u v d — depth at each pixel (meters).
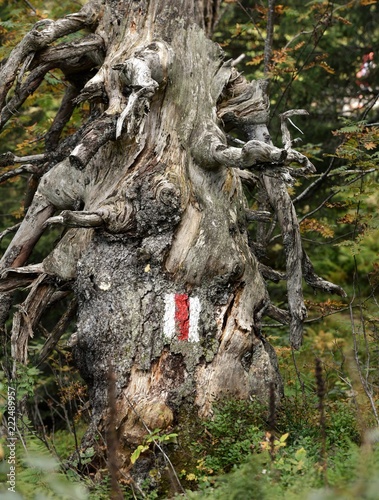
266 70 9.07
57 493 4.19
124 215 6.08
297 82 10.97
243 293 6.25
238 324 6.09
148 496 5.19
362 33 11.23
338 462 4.36
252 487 3.99
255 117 6.95
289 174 5.89
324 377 7.56
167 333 5.88
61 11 9.57
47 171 7.18
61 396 7.70
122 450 5.58
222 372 5.91
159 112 6.41
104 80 6.54
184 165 6.27
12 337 6.59
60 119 8.03
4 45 8.69
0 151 11.55
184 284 6.04
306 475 4.17
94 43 6.96
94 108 7.19
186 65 6.60
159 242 6.02
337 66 11.25
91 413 6.16
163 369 5.82
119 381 5.77
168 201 6.00
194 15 6.92
